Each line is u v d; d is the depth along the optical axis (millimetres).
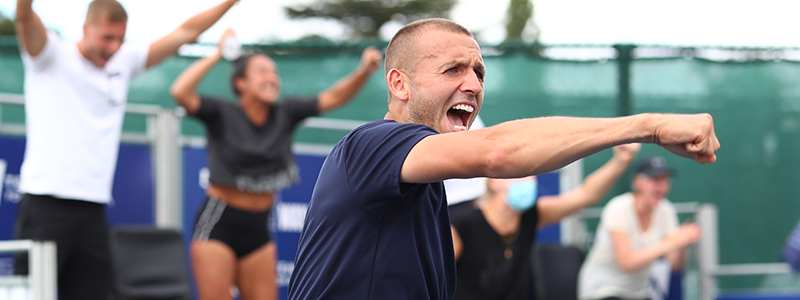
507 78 8172
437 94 2303
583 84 8227
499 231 5164
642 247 6941
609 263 6934
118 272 5039
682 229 6660
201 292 5195
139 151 5945
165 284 5234
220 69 7953
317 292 2225
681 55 8352
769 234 8477
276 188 5488
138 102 7812
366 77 6027
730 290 8359
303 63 7992
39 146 4441
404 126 2107
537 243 7172
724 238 8469
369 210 2129
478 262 5090
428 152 1941
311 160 6645
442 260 2361
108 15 4488
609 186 5582
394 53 2422
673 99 8328
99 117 4629
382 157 2049
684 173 8594
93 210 4594
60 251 4426
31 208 4410
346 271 2174
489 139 1867
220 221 5270
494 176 1870
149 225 5930
